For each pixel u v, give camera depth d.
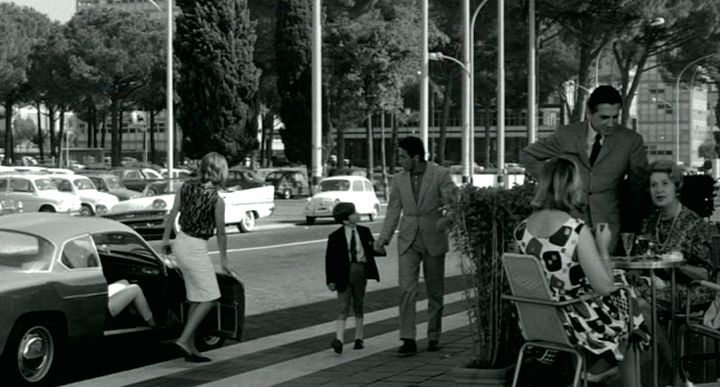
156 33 77.81
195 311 10.62
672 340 8.08
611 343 6.70
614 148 8.44
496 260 8.98
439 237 10.73
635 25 52.47
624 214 8.72
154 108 93.50
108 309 10.52
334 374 9.74
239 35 53.19
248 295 16.91
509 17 56.81
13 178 36.47
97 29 77.12
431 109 89.50
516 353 9.23
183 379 9.74
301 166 68.62
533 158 8.91
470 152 47.94
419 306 14.91
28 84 83.88
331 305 15.56
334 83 59.06
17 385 9.49
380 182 70.19
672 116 151.62
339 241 10.99
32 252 9.98
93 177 41.75
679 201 8.88
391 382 9.21
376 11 59.91
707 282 7.47
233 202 33.41
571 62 66.06
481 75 67.88
